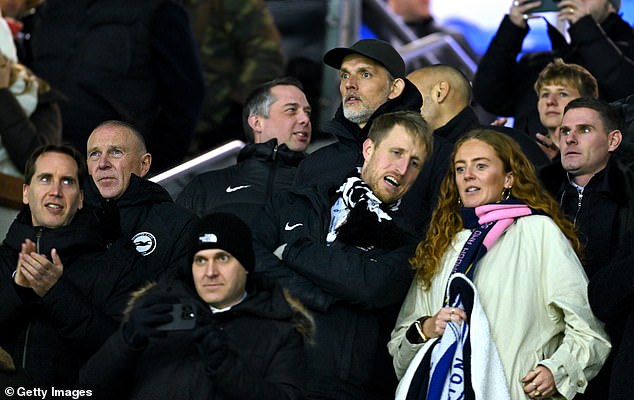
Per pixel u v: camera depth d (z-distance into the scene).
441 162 29.11
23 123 33.81
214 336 24.34
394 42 43.28
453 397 25.48
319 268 26.45
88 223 27.84
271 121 31.02
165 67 36.56
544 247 26.45
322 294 26.45
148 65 36.56
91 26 36.62
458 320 25.83
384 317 27.81
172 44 36.59
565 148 28.62
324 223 27.30
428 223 28.06
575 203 28.59
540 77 31.44
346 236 26.92
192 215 28.59
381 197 27.16
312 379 26.20
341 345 26.39
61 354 26.66
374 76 29.64
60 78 36.47
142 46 36.50
